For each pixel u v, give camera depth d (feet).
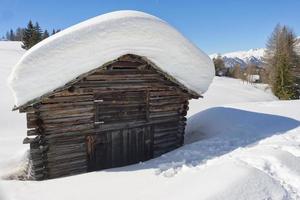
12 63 168.45
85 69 33.76
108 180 31.14
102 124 38.19
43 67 31.83
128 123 40.16
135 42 35.86
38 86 32.01
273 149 33.19
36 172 35.12
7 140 60.39
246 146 38.83
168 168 32.68
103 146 38.75
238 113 60.29
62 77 32.81
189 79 41.96
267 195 23.25
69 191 29.17
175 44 38.45
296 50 178.91
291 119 55.98
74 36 32.50
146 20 35.47
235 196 22.56
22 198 28.27
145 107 41.50
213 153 37.11
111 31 33.99
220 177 25.48
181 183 26.63
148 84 40.81
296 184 25.62
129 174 32.24
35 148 34.96
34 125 34.45
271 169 28.12
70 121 36.01
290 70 162.30
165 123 43.83
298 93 165.78
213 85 180.86
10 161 45.16
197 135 54.34
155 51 37.52
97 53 33.94
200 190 23.73
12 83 31.19
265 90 184.85
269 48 188.44
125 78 38.86
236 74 297.53
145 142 42.14
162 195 24.71
